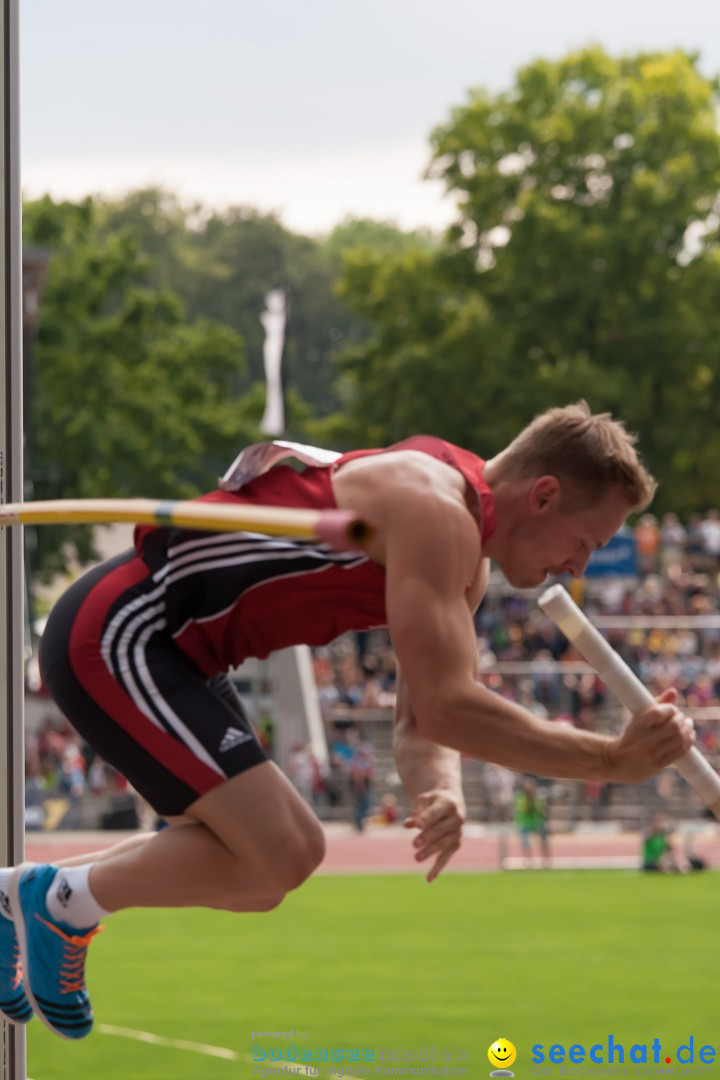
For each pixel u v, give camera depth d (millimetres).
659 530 46625
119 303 82625
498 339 48594
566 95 51344
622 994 15000
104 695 3496
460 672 3264
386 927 20594
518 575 3559
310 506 3441
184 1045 12281
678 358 48219
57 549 46344
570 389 46625
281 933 20031
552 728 3287
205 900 3510
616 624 38438
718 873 27609
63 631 3566
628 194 48969
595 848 32656
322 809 36250
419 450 3498
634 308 47969
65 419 49094
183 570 3498
